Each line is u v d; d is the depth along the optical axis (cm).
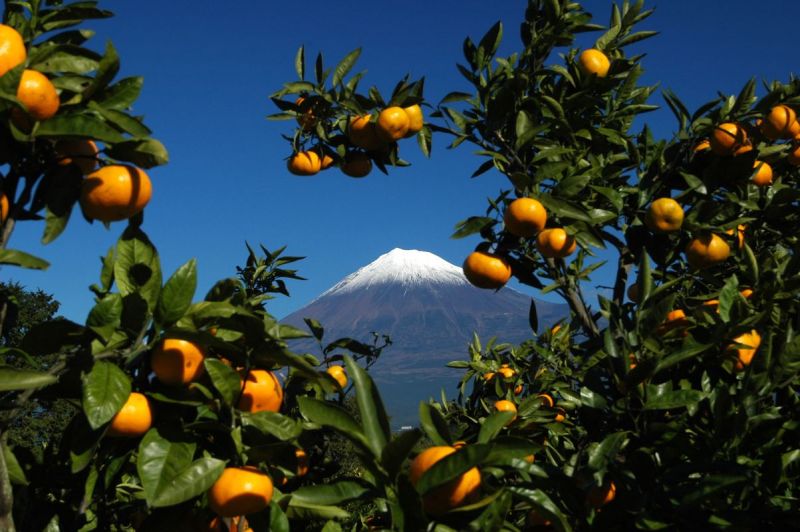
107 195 214
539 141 432
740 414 247
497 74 444
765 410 271
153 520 240
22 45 208
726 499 255
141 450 219
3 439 224
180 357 226
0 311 229
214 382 226
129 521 323
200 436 237
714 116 412
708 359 305
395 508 198
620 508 244
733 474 231
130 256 239
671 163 412
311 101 455
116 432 222
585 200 420
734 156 396
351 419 215
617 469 249
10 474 228
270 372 260
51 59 217
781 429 260
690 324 305
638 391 274
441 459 200
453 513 211
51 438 291
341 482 224
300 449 309
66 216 212
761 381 246
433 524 203
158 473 216
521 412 409
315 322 376
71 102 217
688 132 414
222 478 219
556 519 210
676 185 423
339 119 453
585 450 261
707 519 230
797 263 316
